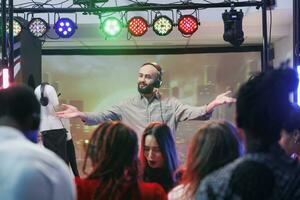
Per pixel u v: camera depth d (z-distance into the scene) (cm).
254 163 166
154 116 481
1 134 188
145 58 915
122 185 226
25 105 195
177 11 688
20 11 690
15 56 693
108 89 912
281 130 173
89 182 231
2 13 548
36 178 175
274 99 169
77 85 911
